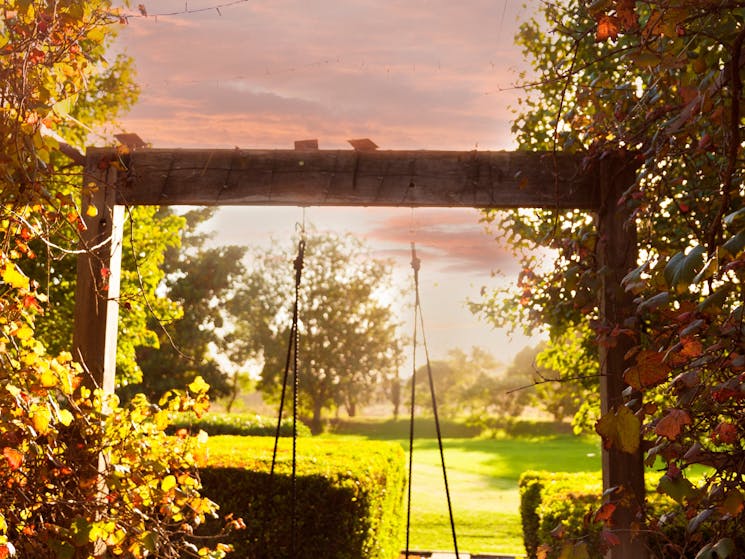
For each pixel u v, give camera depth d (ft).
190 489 13.47
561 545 10.28
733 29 9.00
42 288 30.19
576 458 80.48
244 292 117.60
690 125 9.74
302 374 117.19
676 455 7.97
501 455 84.89
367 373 122.21
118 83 27.09
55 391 11.42
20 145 10.36
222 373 107.96
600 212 14.25
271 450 26.53
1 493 11.30
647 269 8.86
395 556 28.84
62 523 12.29
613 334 12.66
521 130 21.26
